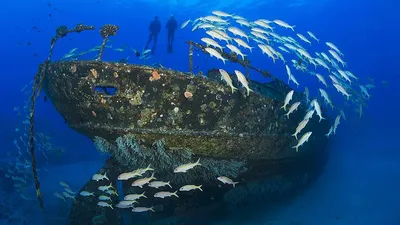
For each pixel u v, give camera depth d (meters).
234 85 5.88
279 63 77.94
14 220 8.72
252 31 7.70
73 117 6.21
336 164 13.23
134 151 6.01
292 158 8.20
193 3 45.34
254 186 7.61
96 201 6.78
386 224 7.55
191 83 5.42
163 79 5.32
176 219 7.26
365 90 10.08
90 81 5.40
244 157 6.64
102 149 6.35
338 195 9.70
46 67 6.09
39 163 15.39
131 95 5.37
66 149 18.16
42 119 32.06
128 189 7.05
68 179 13.16
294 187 9.07
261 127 6.41
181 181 6.65
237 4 42.44
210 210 7.43
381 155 14.45
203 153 6.11
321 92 7.30
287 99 5.53
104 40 5.75
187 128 5.62
